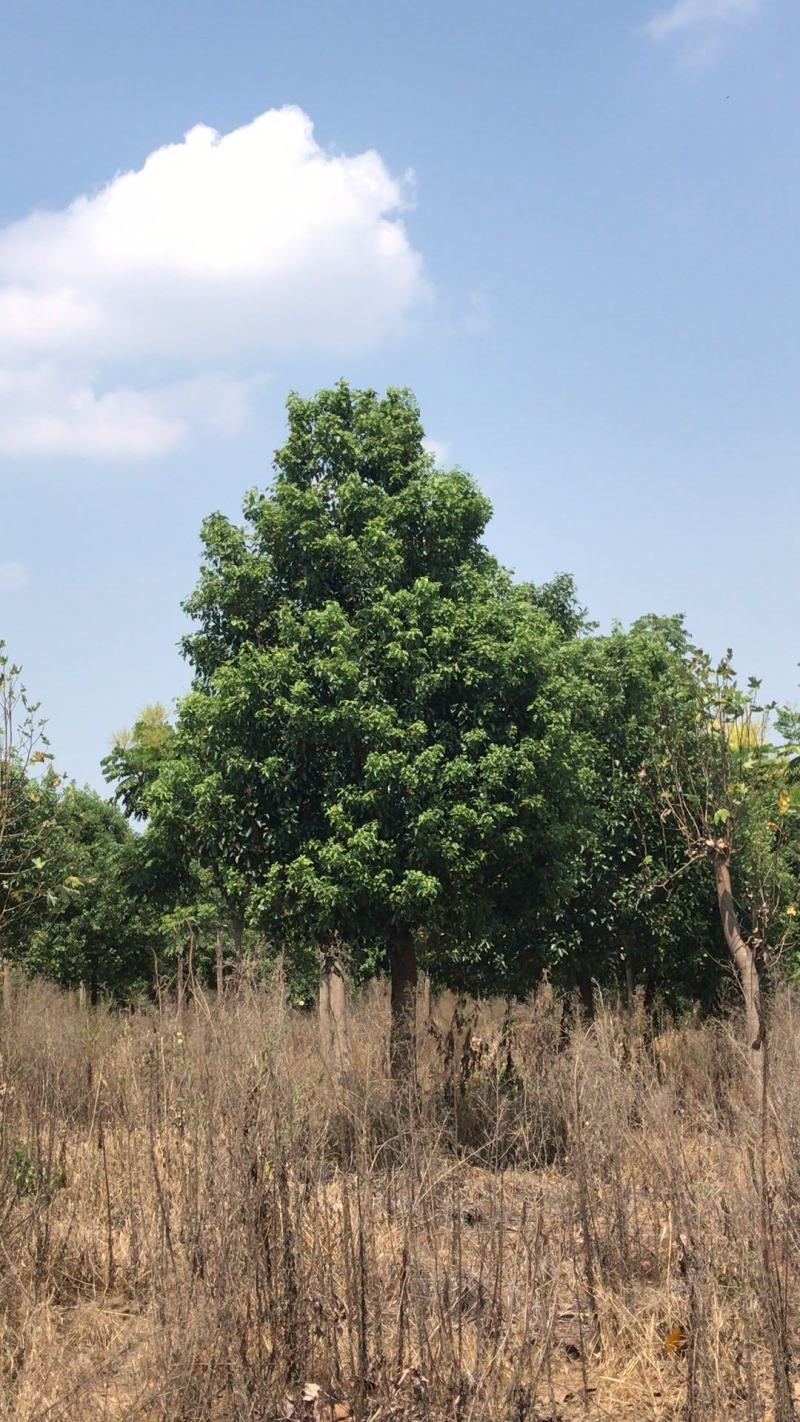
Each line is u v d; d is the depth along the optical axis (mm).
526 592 15922
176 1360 5023
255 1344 5203
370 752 12680
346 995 12781
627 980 17984
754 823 14125
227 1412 4992
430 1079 9211
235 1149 5516
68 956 26422
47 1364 5199
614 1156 6816
